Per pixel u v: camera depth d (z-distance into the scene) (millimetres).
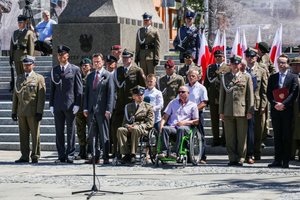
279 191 25484
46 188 26688
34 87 34188
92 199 24297
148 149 32812
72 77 34000
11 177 29297
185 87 32625
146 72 40969
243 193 25109
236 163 32469
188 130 32031
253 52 34344
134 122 32812
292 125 32156
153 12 47188
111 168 31703
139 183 27500
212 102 36531
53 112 34188
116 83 34688
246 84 32500
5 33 53562
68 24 42719
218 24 45156
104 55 42156
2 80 48125
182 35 41844
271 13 44594
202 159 33125
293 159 34219
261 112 33906
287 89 31562
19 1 53281
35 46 50781
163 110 34469
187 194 25062
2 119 41062
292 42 44531
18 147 39688
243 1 44812
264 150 36312
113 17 42188
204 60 39875
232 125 32594
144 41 40781
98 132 33438
